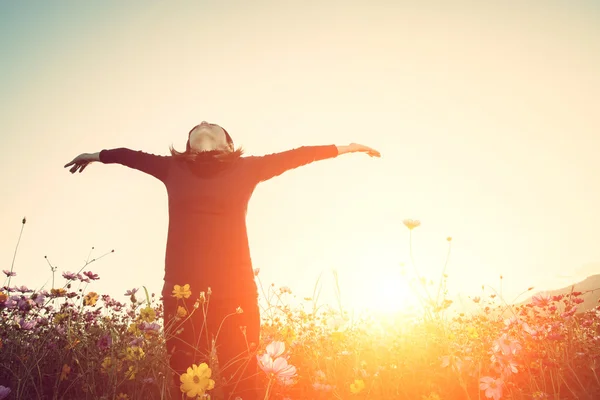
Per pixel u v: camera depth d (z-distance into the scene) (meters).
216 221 2.74
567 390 3.10
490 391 2.83
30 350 3.51
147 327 2.90
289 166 3.00
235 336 2.65
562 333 3.77
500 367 2.96
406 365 3.35
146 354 3.02
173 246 2.74
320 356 3.98
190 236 2.71
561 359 3.32
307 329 4.53
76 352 3.47
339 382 3.62
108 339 3.40
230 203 2.78
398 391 3.13
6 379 3.33
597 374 3.13
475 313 4.42
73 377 3.40
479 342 3.83
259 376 2.81
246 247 2.80
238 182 2.83
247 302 2.70
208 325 2.63
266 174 2.94
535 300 4.20
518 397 2.98
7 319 3.75
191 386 2.02
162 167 2.96
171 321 2.63
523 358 3.20
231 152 2.89
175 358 2.64
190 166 2.82
